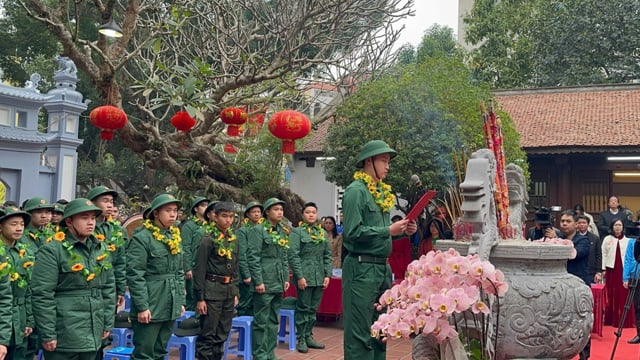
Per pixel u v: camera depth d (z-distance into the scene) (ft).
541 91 57.77
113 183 74.69
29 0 24.81
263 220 22.22
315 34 29.66
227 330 19.42
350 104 31.94
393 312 8.78
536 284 11.43
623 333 27.99
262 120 33.35
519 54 73.46
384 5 31.53
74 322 13.92
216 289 18.88
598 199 50.85
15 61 64.64
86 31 56.34
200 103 25.09
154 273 16.99
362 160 14.49
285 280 21.86
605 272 30.55
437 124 29.43
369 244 13.52
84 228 14.35
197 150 31.86
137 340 16.88
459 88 30.45
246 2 32.07
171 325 17.49
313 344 24.53
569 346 11.70
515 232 14.75
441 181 29.14
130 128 29.63
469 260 8.81
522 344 11.31
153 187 68.49
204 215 23.35
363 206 13.92
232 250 19.43
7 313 14.16
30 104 43.60
